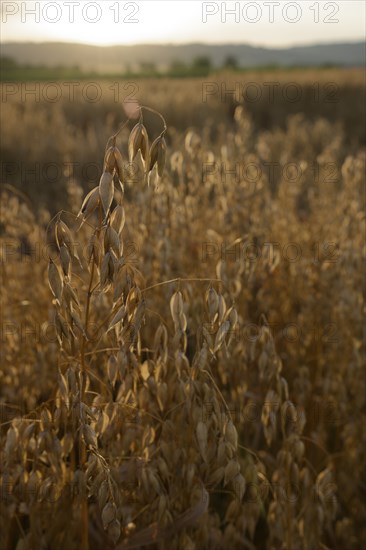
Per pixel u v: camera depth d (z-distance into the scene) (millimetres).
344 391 2746
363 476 2859
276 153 10211
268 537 2385
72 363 1562
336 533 2496
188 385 1741
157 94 20094
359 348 2865
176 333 1729
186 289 2205
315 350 3135
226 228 2967
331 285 3105
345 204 3398
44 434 1721
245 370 2340
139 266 2607
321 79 26812
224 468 1828
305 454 2814
